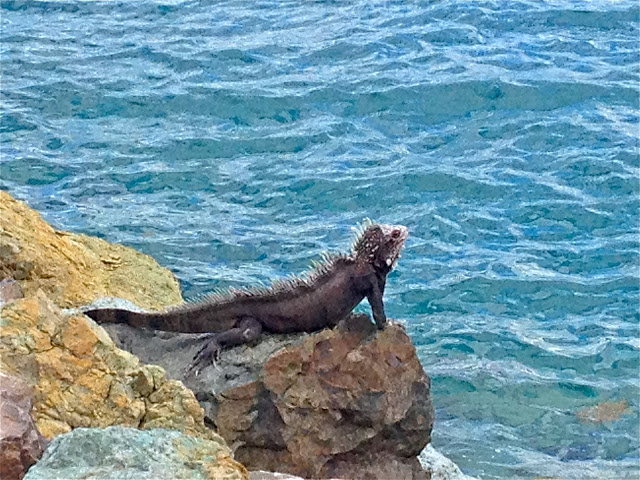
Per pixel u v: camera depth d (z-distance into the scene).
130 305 9.41
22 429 6.50
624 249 13.72
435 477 8.35
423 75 18.88
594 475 9.45
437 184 15.38
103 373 7.38
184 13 22.95
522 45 20.19
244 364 7.96
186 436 6.80
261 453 7.77
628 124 17.12
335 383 7.80
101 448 6.46
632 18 21.30
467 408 10.56
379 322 8.05
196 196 15.16
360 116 17.66
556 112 17.56
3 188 15.18
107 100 18.30
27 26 22.17
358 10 22.48
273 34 21.38
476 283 12.94
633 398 10.78
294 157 16.33
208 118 17.72
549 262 13.45
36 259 9.58
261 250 13.66
